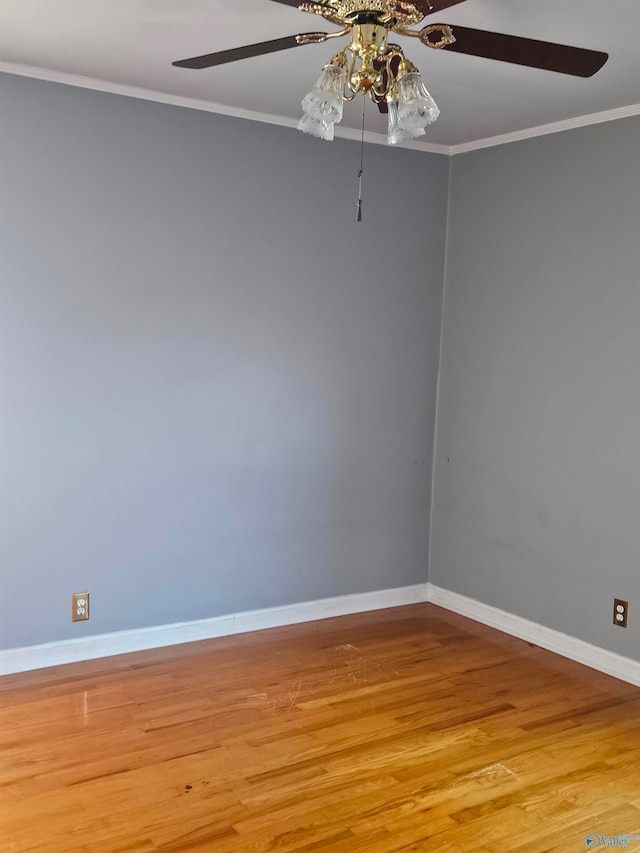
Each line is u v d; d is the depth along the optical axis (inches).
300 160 152.6
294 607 161.9
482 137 158.4
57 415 133.6
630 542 136.8
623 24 98.1
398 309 167.9
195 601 150.3
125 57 118.1
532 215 152.1
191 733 115.4
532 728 119.8
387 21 73.5
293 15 99.7
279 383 154.8
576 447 145.3
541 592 153.1
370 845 90.9
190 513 147.7
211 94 136.3
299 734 116.0
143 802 98.1
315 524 162.4
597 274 140.4
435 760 109.9
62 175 130.0
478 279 164.6
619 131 135.9
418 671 140.1
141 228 137.8
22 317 129.2
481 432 164.9
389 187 163.6
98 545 139.4
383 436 169.2
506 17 96.4
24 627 134.5
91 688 129.1
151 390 141.6
